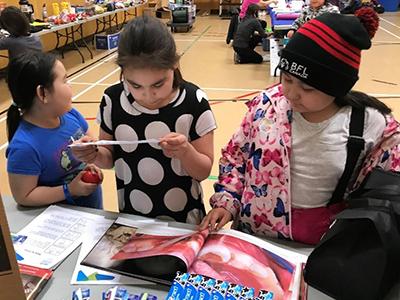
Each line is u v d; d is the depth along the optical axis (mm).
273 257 1005
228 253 1005
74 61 6531
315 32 919
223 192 1177
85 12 6438
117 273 965
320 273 852
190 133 1209
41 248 1060
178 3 9898
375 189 888
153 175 1240
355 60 936
